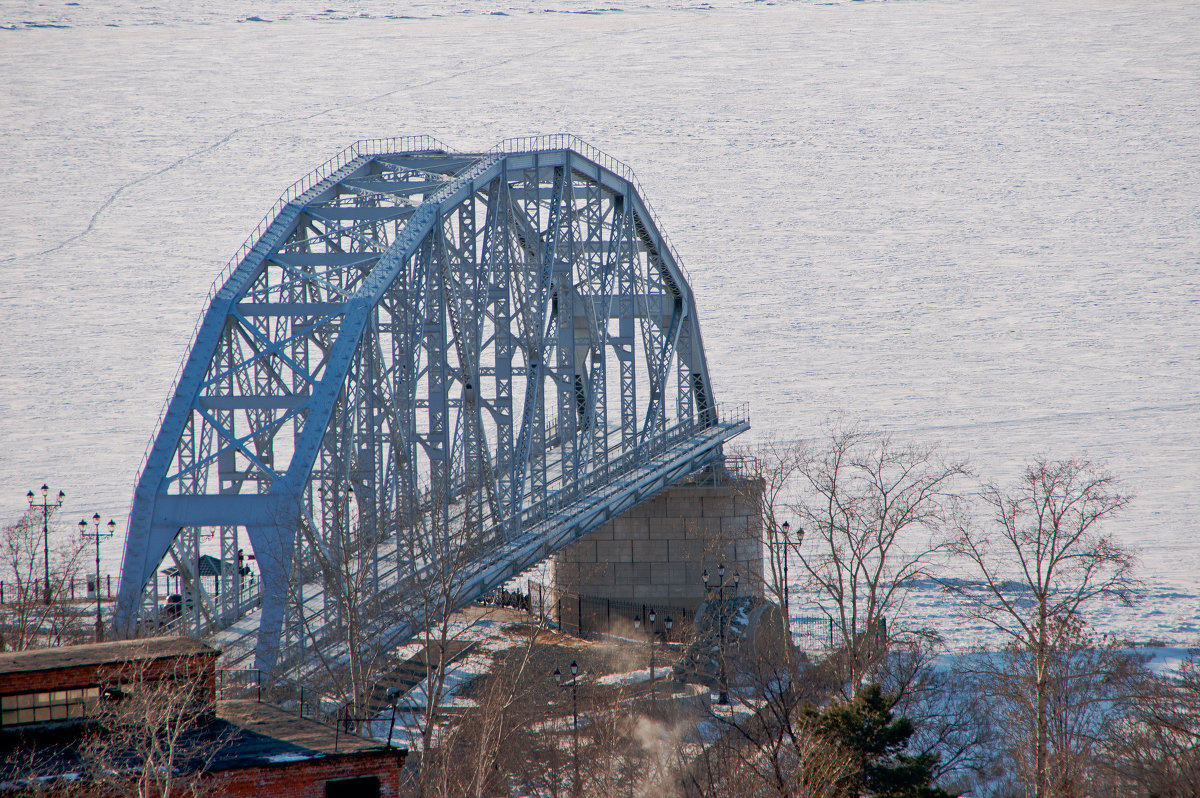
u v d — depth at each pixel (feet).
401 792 543.80
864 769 522.47
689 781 561.84
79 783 397.19
